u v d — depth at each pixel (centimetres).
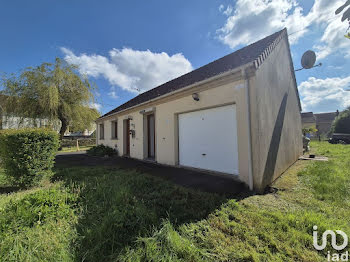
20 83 1129
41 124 1179
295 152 675
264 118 392
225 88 422
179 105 567
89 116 1373
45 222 215
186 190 336
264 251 170
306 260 159
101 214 236
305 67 597
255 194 330
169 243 171
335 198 298
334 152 878
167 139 620
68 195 285
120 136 970
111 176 462
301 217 228
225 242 183
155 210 251
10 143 382
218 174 449
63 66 1203
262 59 396
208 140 486
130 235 190
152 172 516
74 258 154
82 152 1181
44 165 422
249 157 360
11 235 185
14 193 342
